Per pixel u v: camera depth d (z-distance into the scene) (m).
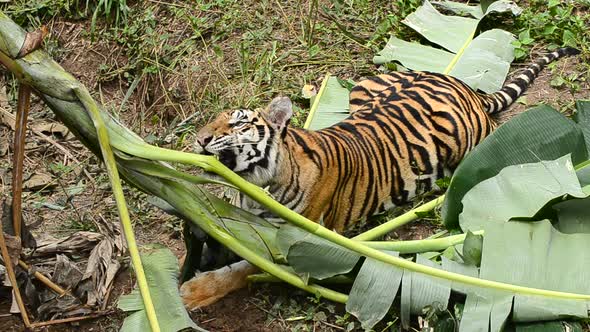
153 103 7.53
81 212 6.19
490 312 4.52
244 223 4.85
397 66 7.05
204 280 5.04
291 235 4.69
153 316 4.32
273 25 7.80
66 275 5.21
